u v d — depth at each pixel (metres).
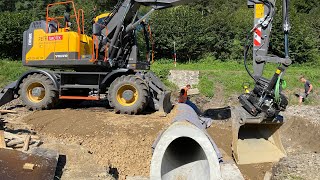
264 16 8.03
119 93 10.76
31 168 6.21
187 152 7.59
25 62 11.64
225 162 7.57
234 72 18.88
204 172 6.66
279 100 7.55
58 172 6.62
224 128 11.65
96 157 7.68
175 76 17.75
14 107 12.34
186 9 25.34
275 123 8.27
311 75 18.34
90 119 9.97
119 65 11.64
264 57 7.96
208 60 24.45
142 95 10.54
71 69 12.49
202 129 7.23
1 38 23.20
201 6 36.97
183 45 23.75
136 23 11.12
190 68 21.42
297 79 17.33
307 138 10.81
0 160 6.38
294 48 23.78
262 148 8.58
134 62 11.70
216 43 24.67
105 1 30.17
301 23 25.34
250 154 8.37
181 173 7.11
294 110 13.83
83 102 13.64
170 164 7.06
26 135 7.93
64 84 11.50
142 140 8.66
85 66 11.39
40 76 11.50
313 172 6.92
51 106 11.56
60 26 12.22
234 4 43.06
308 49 24.11
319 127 10.89
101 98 13.85
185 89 13.07
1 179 5.80
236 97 15.55
